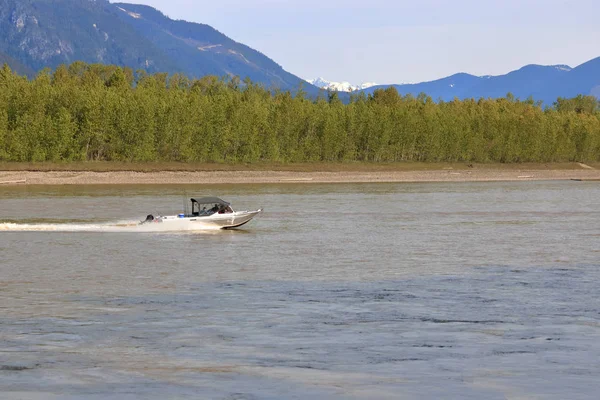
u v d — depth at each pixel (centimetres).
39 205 9894
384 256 5569
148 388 2236
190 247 6119
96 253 5706
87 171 16412
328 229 7456
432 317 3356
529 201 11556
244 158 19062
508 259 5412
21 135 16938
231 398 2141
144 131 18000
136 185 14850
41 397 2144
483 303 3712
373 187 15138
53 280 4425
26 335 2964
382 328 3114
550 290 4116
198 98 19688
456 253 5741
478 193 13475
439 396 2172
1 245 6097
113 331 3042
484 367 2491
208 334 2994
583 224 8088
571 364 2533
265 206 10156
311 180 17375
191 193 12550
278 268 4972
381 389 2236
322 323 3216
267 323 3212
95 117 17788
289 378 2348
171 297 3869
